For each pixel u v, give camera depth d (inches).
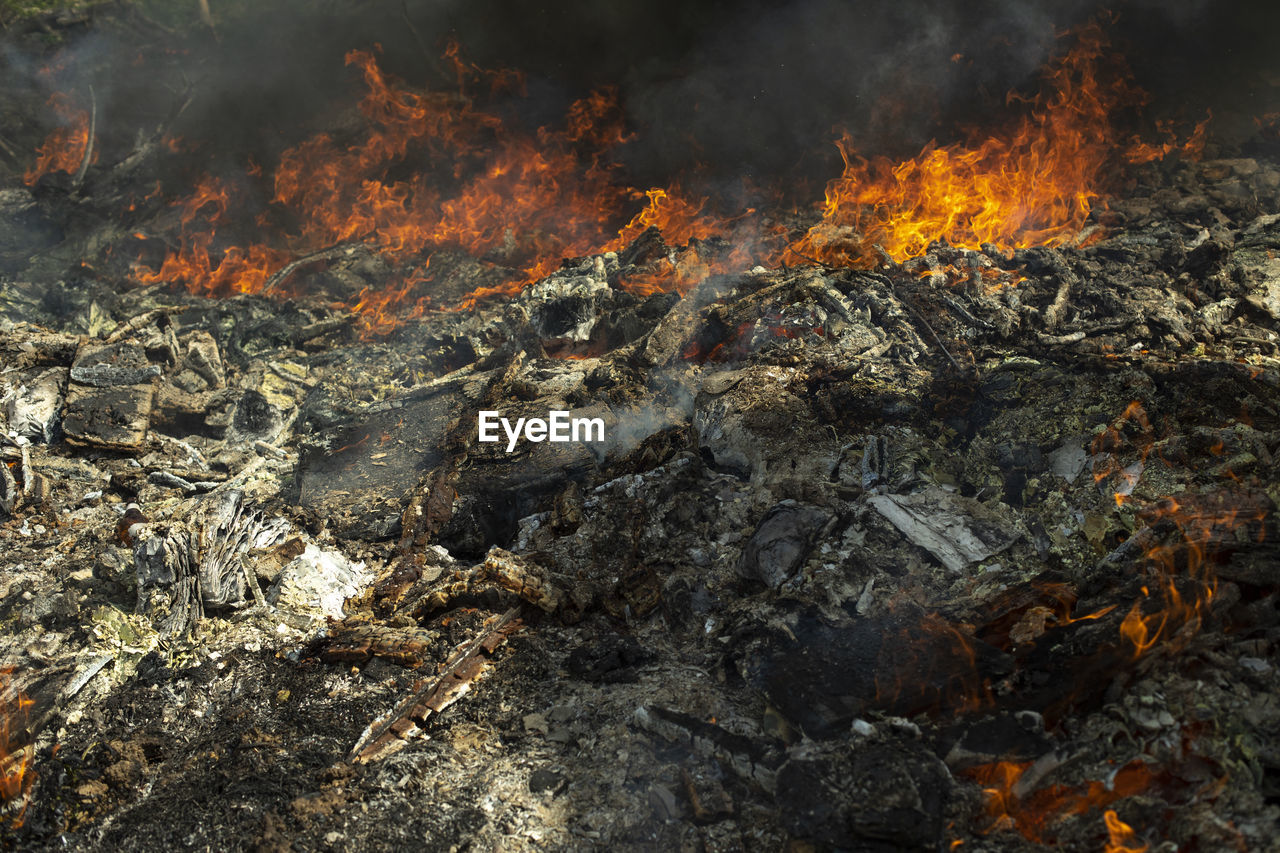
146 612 290.4
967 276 388.8
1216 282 390.6
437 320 488.4
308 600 295.3
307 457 358.6
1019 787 187.5
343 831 208.5
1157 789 182.4
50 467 379.2
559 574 284.5
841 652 227.0
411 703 247.1
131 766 234.2
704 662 249.0
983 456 300.5
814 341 357.1
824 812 185.8
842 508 278.5
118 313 505.7
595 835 202.2
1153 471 272.8
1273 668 198.4
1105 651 208.5
